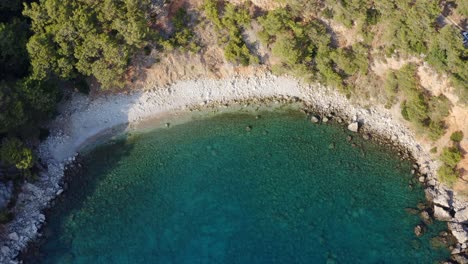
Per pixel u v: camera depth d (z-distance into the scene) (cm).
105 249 5253
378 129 5922
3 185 5334
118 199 5556
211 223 5400
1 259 5050
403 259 5100
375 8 5728
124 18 5484
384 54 5850
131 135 5966
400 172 5666
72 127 5916
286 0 5847
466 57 5344
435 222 5309
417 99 5672
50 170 5647
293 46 5778
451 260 5053
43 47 5306
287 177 5681
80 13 5316
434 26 5566
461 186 5434
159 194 5600
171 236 5328
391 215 5384
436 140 5678
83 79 5934
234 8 5888
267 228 5353
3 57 5472
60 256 5184
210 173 5734
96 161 5797
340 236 5275
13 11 5819
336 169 5716
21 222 5291
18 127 5491
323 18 5953
